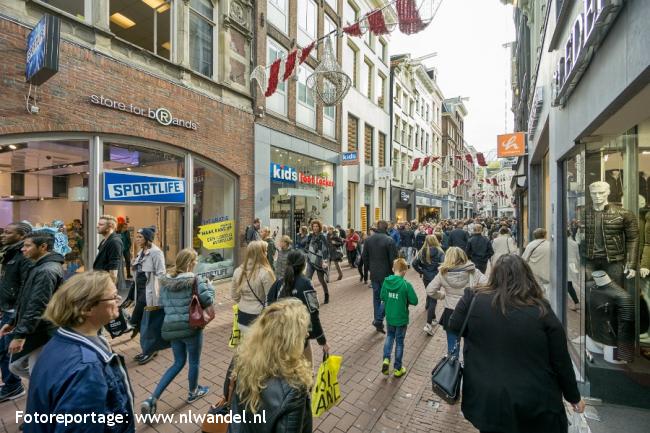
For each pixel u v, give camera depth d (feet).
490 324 6.20
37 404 4.39
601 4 7.84
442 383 7.20
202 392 11.28
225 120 30.81
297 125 41.01
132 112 23.04
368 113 60.64
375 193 62.69
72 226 21.75
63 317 4.89
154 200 25.27
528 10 30.58
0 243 13.74
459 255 13.52
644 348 11.23
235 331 11.51
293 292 10.22
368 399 11.54
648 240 11.84
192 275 10.56
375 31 17.34
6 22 17.25
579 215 13.29
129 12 24.32
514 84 58.65
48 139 19.25
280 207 39.29
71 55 19.90
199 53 29.37
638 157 12.01
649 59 6.28
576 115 12.45
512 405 5.66
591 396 11.09
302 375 5.08
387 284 13.35
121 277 24.29
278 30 37.58
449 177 120.16
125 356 14.44
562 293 16.47
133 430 5.14
